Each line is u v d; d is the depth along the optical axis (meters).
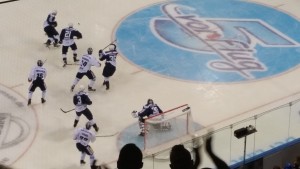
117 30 30.95
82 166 20.75
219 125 23.16
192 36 30.30
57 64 27.62
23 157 21.16
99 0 34.53
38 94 25.05
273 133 22.03
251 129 18.72
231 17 32.41
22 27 31.11
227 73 27.06
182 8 33.41
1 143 21.84
